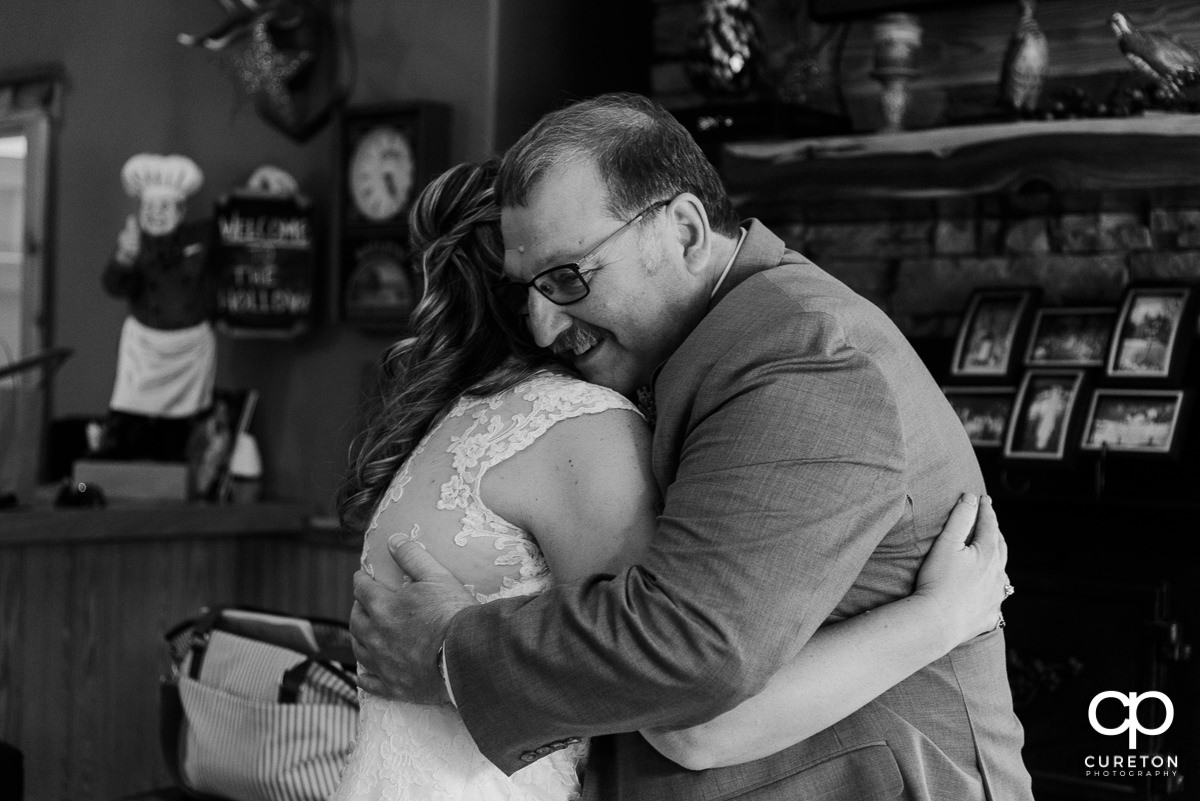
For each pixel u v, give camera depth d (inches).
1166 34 119.0
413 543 61.7
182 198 186.5
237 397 184.1
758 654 51.7
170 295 184.4
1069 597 107.5
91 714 162.2
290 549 178.1
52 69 224.5
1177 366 110.3
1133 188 108.4
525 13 166.6
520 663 54.5
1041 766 108.3
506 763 56.6
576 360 63.5
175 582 171.2
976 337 120.8
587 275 59.1
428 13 170.6
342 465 180.4
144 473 176.9
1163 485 110.8
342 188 173.8
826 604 53.1
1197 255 119.1
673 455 57.8
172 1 208.1
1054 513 112.0
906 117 136.2
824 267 139.3
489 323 67.7
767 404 54.4
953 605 58.2
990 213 128.6
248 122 196.5
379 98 176.2
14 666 154.6
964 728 59.7
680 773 57.9
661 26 152.5
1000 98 120.6
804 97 134.9
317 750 97.0
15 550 154.4
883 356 58.9
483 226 67.7
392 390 69.6
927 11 127.4
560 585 56.1
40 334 226.1
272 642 103.4
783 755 57.8
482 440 62.2
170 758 107.4
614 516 58.7
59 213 226.2
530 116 167.2
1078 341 116.6
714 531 53.0
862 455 54.2
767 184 125.6
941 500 60.1
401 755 61.5
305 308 180.7
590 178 58.8
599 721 53.6
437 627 57.8
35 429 159.6
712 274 62.0
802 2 143.7
